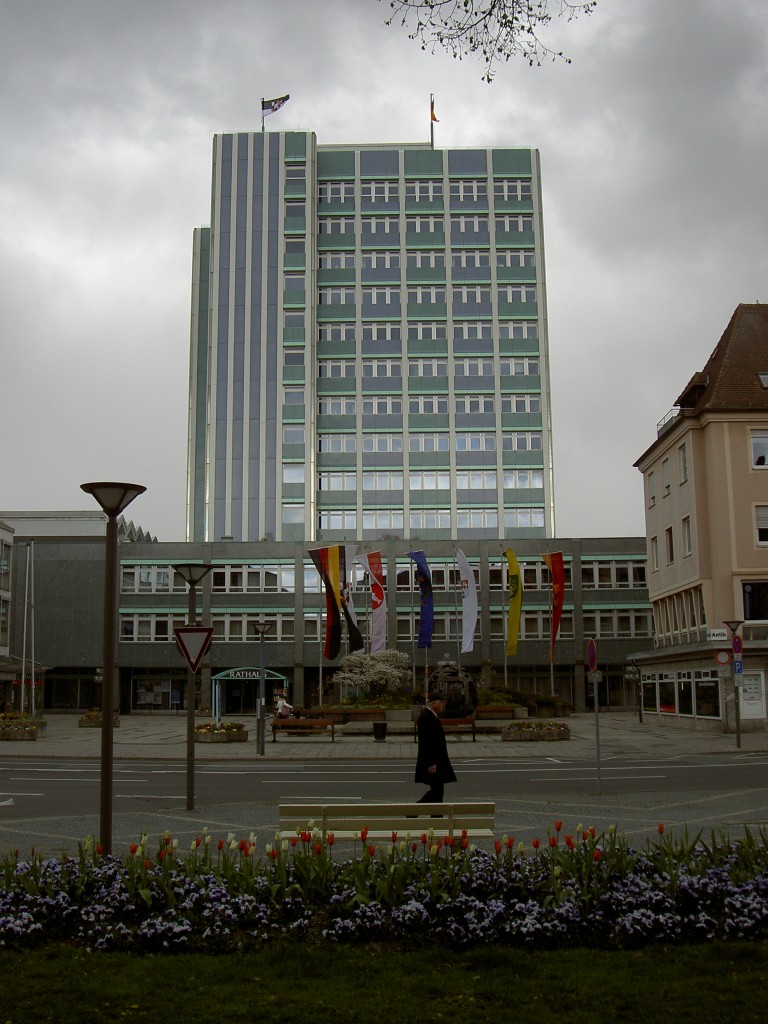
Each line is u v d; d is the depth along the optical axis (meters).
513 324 93.56
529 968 7.59
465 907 8.52
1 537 67.12
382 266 94.50
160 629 75.12
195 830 15.67
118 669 75.06
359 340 92.88
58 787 23.00
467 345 92.94
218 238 93.06
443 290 94.00
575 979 7.27
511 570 61.00
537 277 94.38
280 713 44.38
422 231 95.31
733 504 46.00
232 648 74.81
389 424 91.25
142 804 19.36
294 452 89.12
